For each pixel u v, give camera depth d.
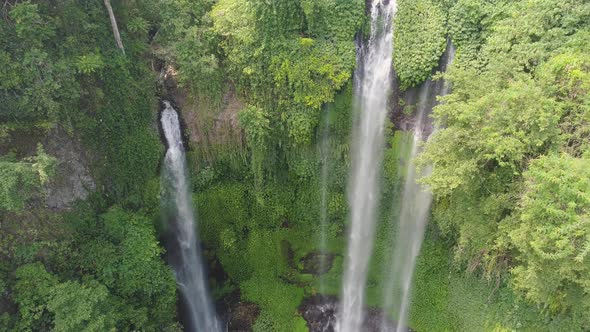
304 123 17.03
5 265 13.20
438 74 14.99
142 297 15.26
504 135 11.90
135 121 16.56
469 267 16.20
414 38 16.62
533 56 13.58
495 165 13.12
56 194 14.65
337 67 16.66
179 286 18.20
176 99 17.81
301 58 16.53
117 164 16.47
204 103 17.72
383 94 17.81
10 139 13.12
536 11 14.04
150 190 17.52
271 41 16.38
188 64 16.61
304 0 15.87
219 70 17.20
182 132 18.28
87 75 14.63
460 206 14.26
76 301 12.66
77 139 15.06
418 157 14.03
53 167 12.76
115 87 15.67
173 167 18.34
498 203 12.57
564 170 10.40
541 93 11.82
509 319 15.28
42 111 13.61
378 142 18.39
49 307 12.28
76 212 15.21
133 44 16.41
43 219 14.22
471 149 12.66
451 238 17.77
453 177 12.53
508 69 13.56
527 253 11.52
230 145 18.45
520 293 13.70
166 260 18.22
